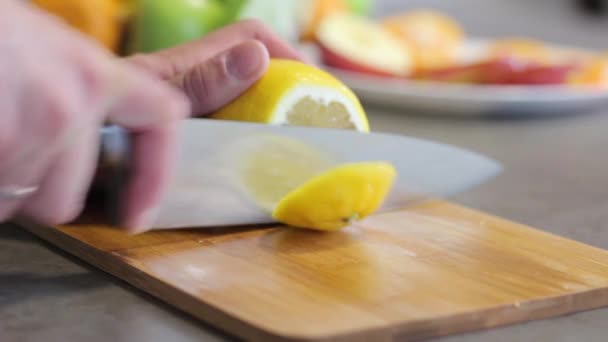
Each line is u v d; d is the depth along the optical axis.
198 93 0.48
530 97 0.74
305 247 0.47
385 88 0.75
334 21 0.86
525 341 0.41
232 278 0.44
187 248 0.47
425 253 0.47
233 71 0.48
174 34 0.69
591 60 0.86
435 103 0.74
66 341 0.40
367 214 0.49
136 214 0.41
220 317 0.41
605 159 0.65
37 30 0.36
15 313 0.42
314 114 0.49
